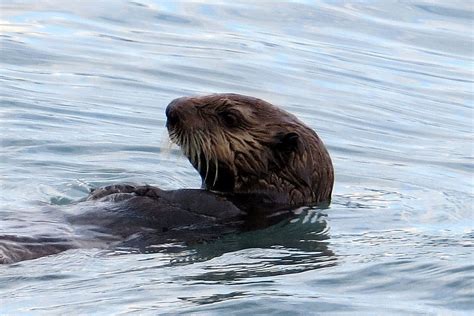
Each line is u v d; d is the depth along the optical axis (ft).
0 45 164.25
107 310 77.30
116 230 94.07
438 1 198.90
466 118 151.53
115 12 183.52
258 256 91.25
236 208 101.35
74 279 83.30
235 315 77.10
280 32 180.24
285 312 77.92
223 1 193.98
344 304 79.41
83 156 126.00
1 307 77.36
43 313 76.43
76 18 179.52
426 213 108.99
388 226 103.09
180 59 163.63
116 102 146.00
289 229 99.35
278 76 160.04
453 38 182.70
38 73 154.92
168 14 184.55
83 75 155.12
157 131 136.46
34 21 176.55
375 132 143.13
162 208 97.96
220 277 84.99
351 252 92.99
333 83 159.74
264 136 104.42
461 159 134.41
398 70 167.73
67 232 92.07
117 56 163.22
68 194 112.78
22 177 117.39
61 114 139.85
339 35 181.16
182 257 89.92
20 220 93.91
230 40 173.88
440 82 164.66
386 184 122.11
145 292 80.94
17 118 137.08
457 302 80.07
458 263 87.71
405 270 86.74
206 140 103.86
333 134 140.87
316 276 85.61
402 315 77.51
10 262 85.35
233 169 104.68
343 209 108.58
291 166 104.78
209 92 151.02
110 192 100.83
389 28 185.88
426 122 148.66
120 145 130.31
